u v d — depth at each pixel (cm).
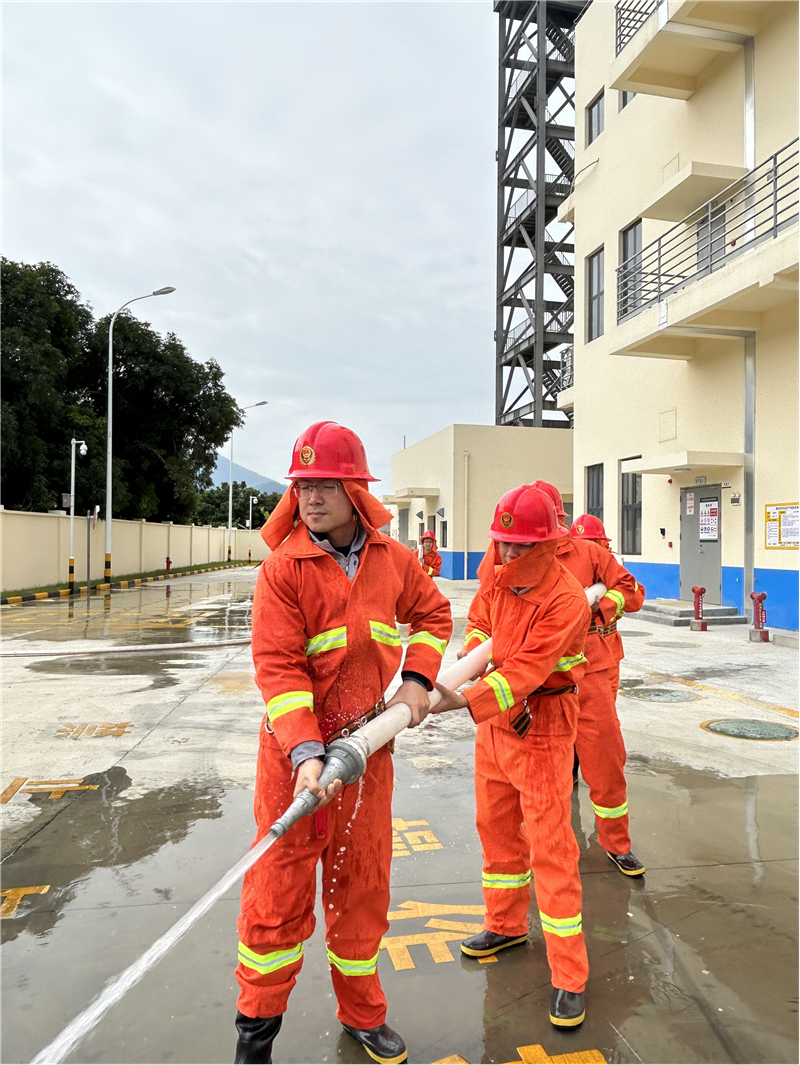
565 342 3044
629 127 1559
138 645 1040
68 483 2533
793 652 959
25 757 497
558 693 257
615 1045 217
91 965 257
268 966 198
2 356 2161
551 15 2983
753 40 1185
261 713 623
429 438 3016
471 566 2694
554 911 236
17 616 1472
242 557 4975
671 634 1138
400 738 557
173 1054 211
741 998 239
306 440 206
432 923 287
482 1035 222
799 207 1073
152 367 2916
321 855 216
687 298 1155
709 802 417
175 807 407
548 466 2761
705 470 1318
